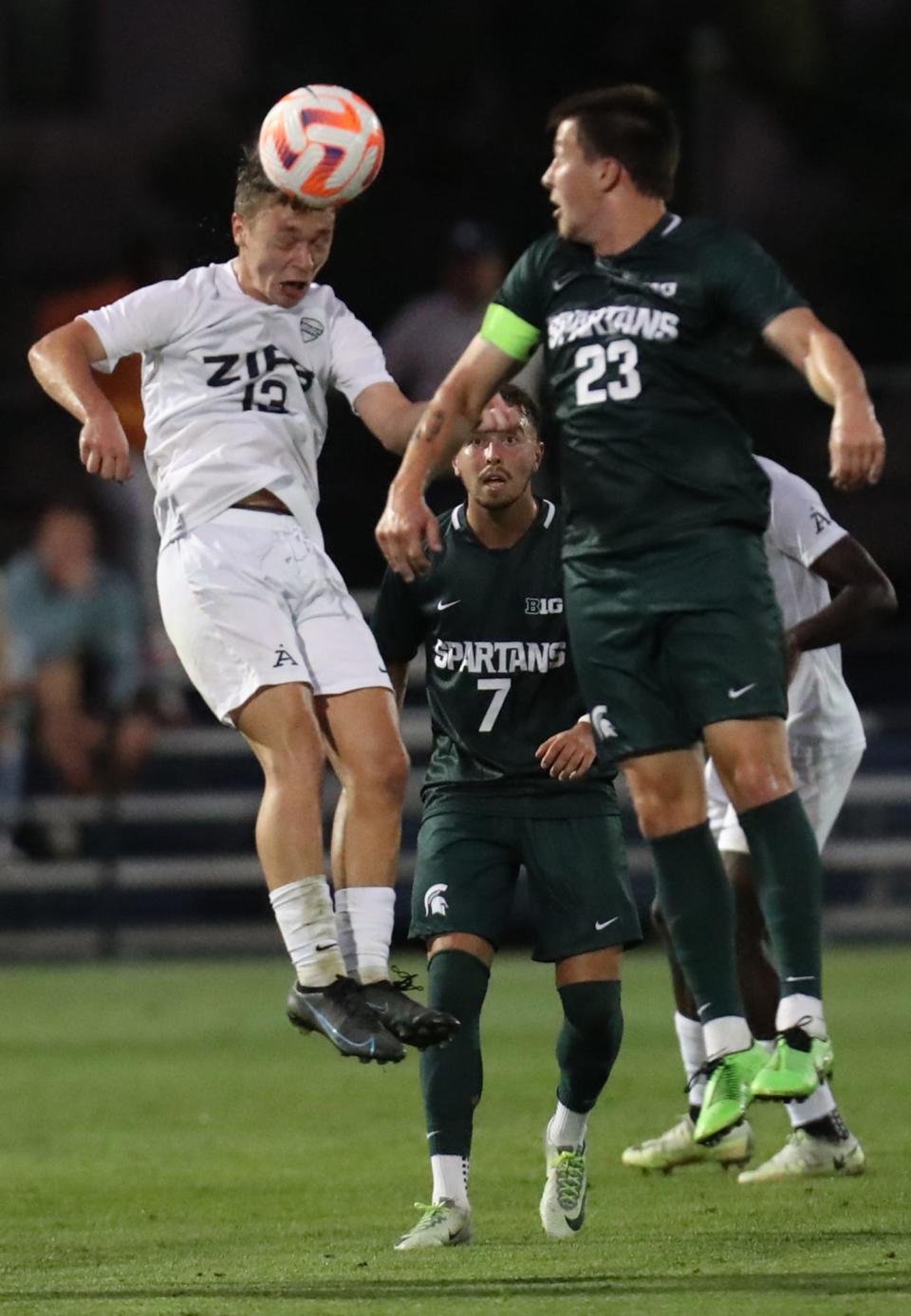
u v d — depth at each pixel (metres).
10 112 96.75
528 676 23.25
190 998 50.03
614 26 72.06
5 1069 39.09
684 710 21.64
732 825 26.83
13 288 77.25
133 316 22.09
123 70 98.19
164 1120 33.03
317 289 22.81
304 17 73.06
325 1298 18.84
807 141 75.62
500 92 71.44
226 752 61.94
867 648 63.19
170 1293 19.25
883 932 59.69
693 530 21.48
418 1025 20.66
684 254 21.52
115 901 59.09
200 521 22.05
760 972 26.91
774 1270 19.88
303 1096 35.50
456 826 23.38
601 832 23.23
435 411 22.23
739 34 74.06
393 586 23.98
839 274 70.75
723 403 21.64
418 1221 23.98
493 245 56.94
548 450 53.09
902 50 75.88
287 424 22.30
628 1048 39.88
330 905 21.16
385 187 68.25
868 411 20.20
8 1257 21.89
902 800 60.59
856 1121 30.86
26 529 62.50
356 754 21.70
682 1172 27.36
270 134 21.92
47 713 59.00
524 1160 28.42
